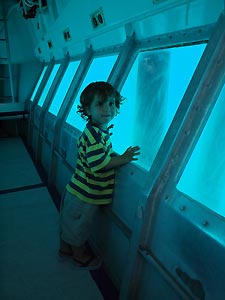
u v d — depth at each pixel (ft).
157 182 4.24
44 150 13.37
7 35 17.40
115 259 5.99
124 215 5.41
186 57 5.14
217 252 3.18
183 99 4.29
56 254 7.11
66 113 10.11
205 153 4.01
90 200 5.78
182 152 4.16
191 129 4.15
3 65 19.16
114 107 5.34
